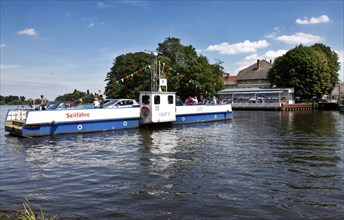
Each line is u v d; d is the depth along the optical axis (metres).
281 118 38.34
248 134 21.66
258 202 7.87
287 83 67.56
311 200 8.01
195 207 7.55
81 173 10.91
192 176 10.28
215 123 30.94
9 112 23.22
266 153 14.24
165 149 15.53
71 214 7.18
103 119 23.52
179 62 62.78
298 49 67.19
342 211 7.30
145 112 25.62
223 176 10.25
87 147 16.45
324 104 63.53
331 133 21.86
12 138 20.28
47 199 8.21
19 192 8.84
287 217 6.97
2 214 7.20
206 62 65.88
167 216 7.04
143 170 11.16
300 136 20.33
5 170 11.51
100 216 7.06
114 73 71.50
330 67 77.81
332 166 11.59
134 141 18.42
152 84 28.09
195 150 15.16
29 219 5.73
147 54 66.00
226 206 7.60
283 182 9.55
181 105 29.39
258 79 91.00
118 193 8.62
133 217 6.99
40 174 10.88
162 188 9.04
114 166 11.89
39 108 22.77
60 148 16.27
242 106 63.97
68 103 26.38
